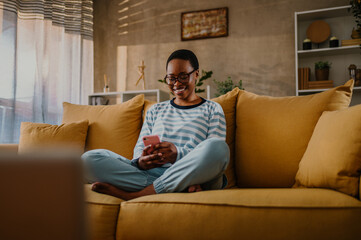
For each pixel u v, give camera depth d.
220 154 1.17
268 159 1.54
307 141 1.48
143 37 4.22
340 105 1.49
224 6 3.88
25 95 3.12
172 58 1.67
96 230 1.07
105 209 1.09
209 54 3.90
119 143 1.95
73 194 0.19
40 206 0.18
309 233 0.89
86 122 2.02
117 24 4.35
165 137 1.53
